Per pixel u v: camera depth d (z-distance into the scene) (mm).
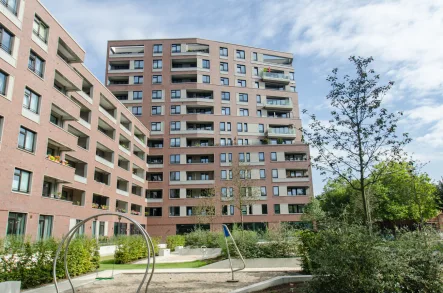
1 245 11648
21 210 23250
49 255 12461
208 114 60375
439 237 8844
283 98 66750
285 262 17297
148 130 57875
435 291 7750
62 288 11086
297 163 57031
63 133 29125
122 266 18453
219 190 54031
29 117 24688
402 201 39062
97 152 41469
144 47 62438
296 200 55406
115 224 42812
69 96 32531
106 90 41312
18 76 23672
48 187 28859
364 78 11984
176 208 55656
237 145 58281
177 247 30578
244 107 62938
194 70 61875
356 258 7562
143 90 60344
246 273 14125
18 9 24078
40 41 26391
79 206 33312
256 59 67375
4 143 22047
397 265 7508
